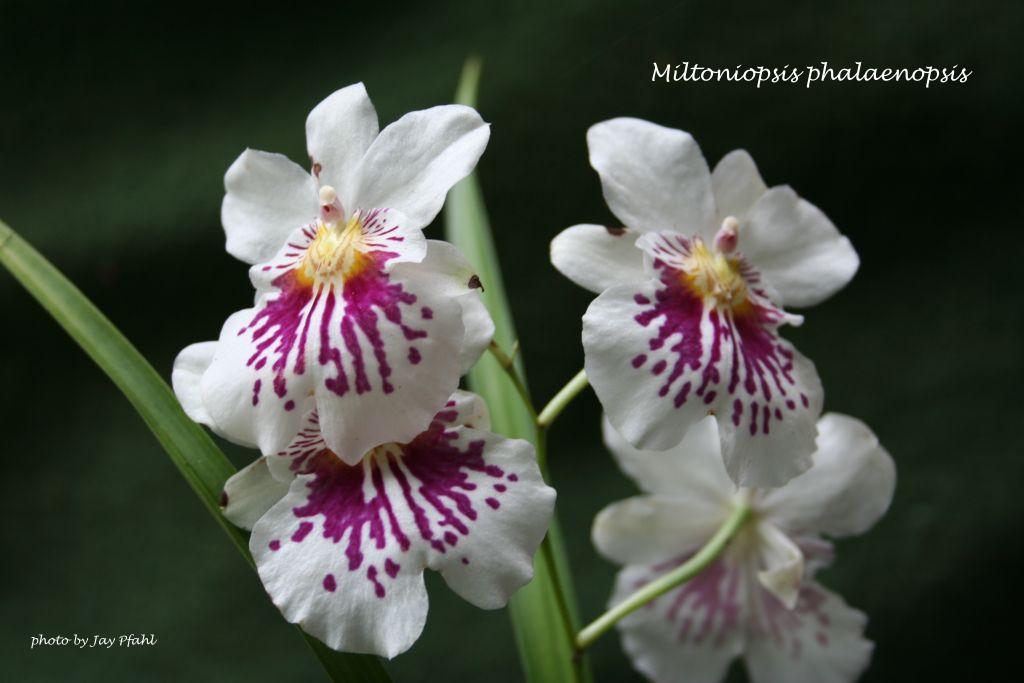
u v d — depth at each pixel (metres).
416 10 0.63
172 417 0.43
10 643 0.63
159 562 0.63
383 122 0.62
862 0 0.58
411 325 0.40
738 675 0.60
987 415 0.58
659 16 0.54
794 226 0.44
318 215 0.42
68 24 0.64
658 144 0.43
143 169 0.63
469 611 0.61
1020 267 0.59
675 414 0.41
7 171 0.64
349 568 0.40
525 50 0.62
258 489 0.42
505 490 0.40
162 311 0.63
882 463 0.47
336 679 0.42
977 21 0.57
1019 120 0.58
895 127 0.59
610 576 0.61
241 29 0.63
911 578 0.59
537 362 0.63
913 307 0.60
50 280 0.44
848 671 0.49
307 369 0.40
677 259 0.42
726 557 0.49
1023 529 0.57
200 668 0.62
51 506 0.64
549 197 0.63
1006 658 0.57
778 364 0.42
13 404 0.64
